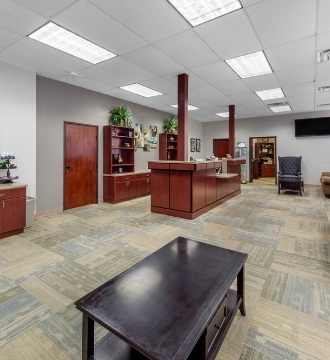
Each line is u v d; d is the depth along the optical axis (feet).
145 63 12.60
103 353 4.05
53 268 7.89
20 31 9.25
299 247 9.67
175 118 26.66
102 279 7.20
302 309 5.83
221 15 8.37
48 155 15.01
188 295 4.01
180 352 2.89
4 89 12.32
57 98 15.34
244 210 15.90
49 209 15.21
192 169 13.25
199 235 11.08
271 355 4.51
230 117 23.04
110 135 18.42
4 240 10.44
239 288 5.52
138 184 20.45
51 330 5.12
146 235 11.06
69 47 10.77
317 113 26.61
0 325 5.26
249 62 12.73
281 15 8.36
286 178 22.30
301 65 13.04
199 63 12.64
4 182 11.76
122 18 8.45
